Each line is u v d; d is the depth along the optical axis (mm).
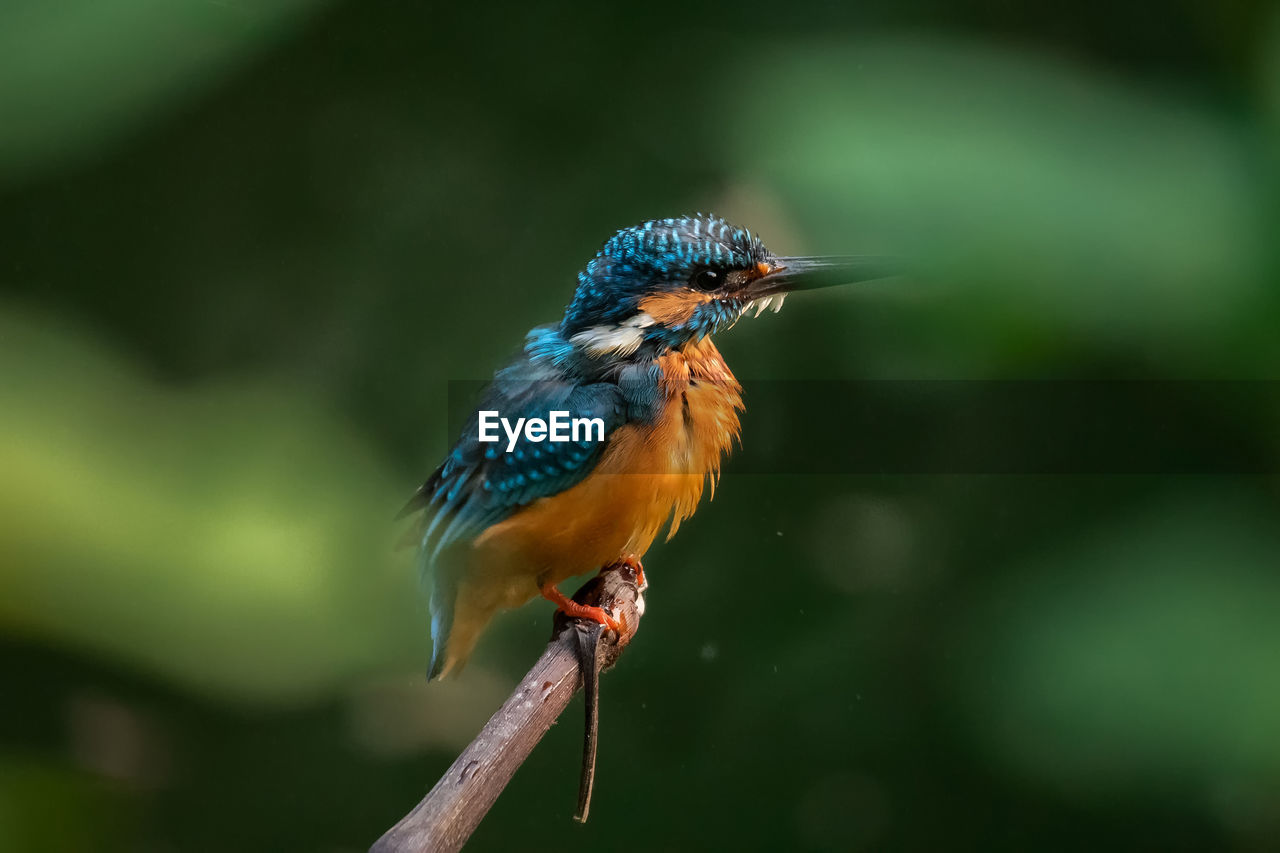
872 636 11086
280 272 12852
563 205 12523
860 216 7203
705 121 11883
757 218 9406
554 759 11664
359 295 12742
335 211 12859
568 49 12453
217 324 12719
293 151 12773
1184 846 9141
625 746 11383
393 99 12758
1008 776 9469
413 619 8398
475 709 11648
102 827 6324
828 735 10945
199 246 12805
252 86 12297
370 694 11227
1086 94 7793
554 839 11320
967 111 7551
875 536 11352
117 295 12648
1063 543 8883
